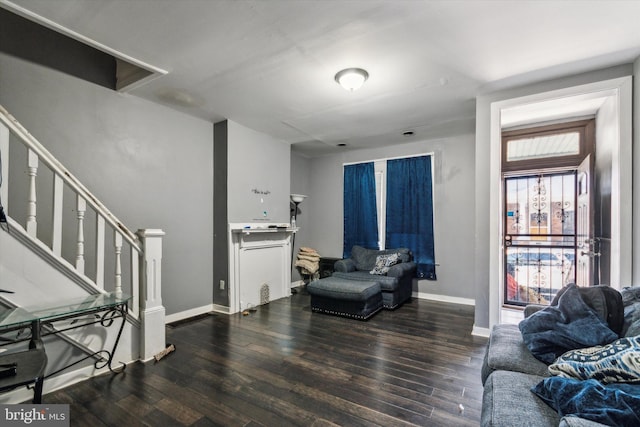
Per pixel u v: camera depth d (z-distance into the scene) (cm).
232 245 393
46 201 257
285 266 482
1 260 186
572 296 161
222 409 185
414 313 389
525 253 439
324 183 591
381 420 175
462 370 235
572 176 404
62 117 269
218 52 239
